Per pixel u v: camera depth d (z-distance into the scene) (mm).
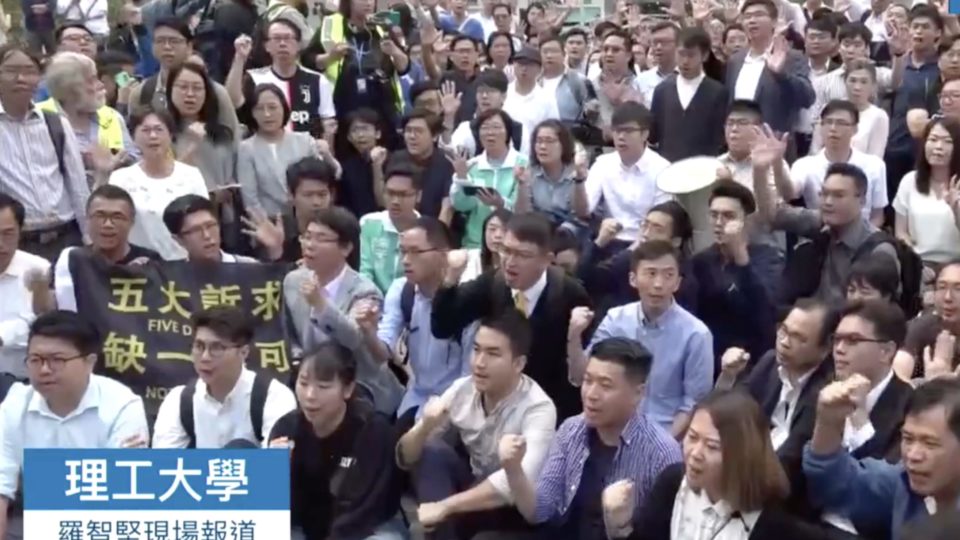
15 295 6969
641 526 5164
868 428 5484
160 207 7820
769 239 7852
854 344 5477
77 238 8109
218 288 6824
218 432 6043
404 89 11492
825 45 10656
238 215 8750
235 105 9320
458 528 5805
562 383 6789
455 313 6754
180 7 11578
